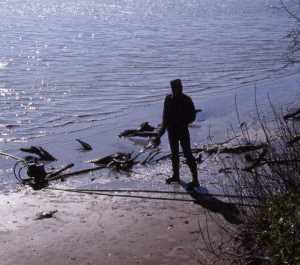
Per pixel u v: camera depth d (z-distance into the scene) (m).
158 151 14.66
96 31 52.81
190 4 94.62
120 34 49.84
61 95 24.06
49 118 19.86
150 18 68.19
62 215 9.66
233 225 8.52
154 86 26.12
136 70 30.66
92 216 9.55
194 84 26.86
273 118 17.94
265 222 6.45
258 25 57.28
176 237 8.35
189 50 38.72
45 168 13.69
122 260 7.70
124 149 15.51
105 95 24.09
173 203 10.06
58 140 16.73
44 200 10.62
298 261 5.37
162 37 47.19
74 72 30.14
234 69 31.05
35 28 55.72
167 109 10.90
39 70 30.86
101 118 19.89
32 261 7.77
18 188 11.72
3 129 18.16
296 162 6.61
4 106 21.70
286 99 22.14
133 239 8.41
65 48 40.28
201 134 16.75
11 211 9.93
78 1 101.00
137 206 10.00
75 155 14.95
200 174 11.90
